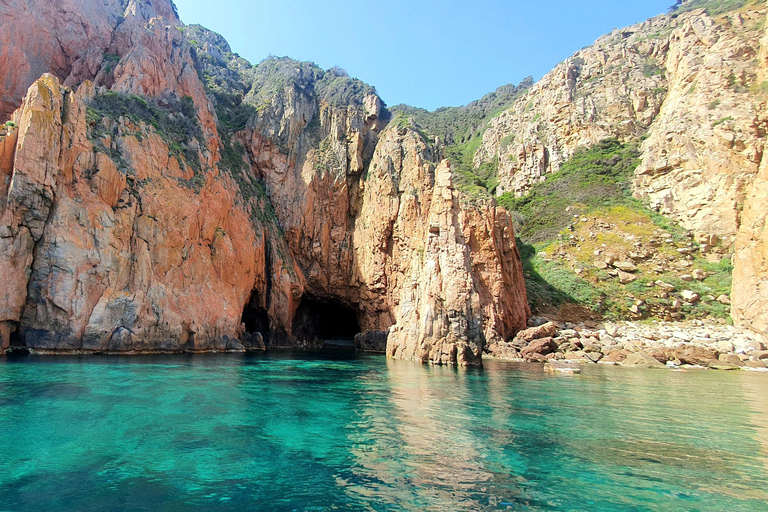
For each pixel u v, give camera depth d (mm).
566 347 36594
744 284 38062
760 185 38625
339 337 65250
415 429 13398
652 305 43031
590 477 9672
